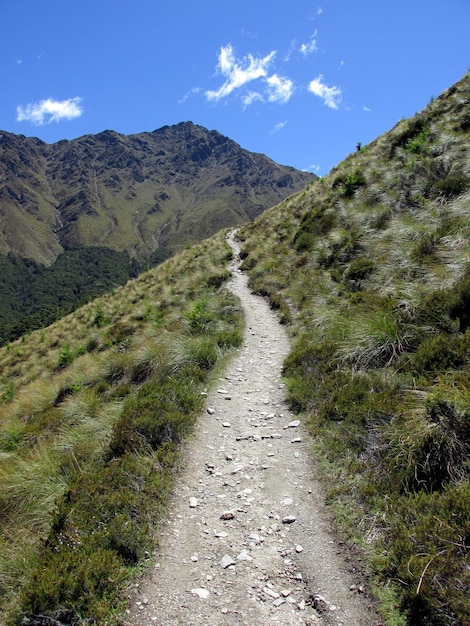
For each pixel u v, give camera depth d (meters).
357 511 4.79
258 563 4.41
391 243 11.52
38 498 5.98
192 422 7.41
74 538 4.62
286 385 8.54
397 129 20.61
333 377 7.76
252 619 3.77
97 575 4.09
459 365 6.15
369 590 3.87
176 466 6.23
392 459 5.14
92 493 5.38
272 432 7.06
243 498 5.49
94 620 3.75
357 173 18.31
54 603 3.82
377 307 8.72
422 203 12.34
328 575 4.14
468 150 13.69
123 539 4.59
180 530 4.98
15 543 5.08
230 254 24.02
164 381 9.34
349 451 5.85
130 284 28.19
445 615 3.34
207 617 3.82
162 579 4.27
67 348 18.06
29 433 9.64
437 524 4.03
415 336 7.34
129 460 6.10
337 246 14.38
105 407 9.12
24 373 21.78
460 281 7.82
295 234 19.09
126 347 14.30
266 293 15.84
